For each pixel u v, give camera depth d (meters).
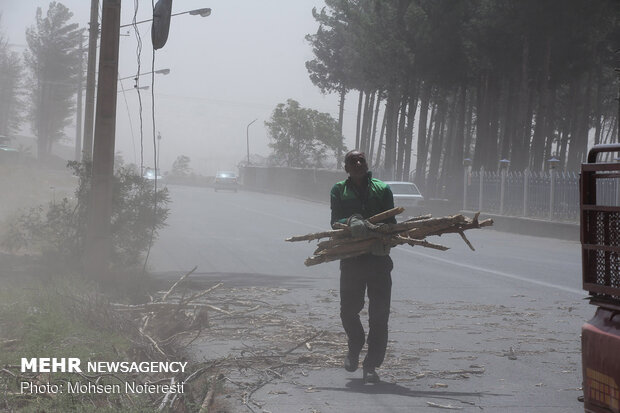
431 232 6.07
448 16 41.88
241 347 7.73
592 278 3.83
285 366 6.99
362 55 46.78
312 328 8.67
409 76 45.06
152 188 13.53
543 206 29.36
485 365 7.15
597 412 3.63
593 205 3.81
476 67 43.22
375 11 45.41
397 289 12.54
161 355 6.99
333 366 7.04
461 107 45.22
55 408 5.22
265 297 11.13
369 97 67.38
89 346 7.00
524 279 14.00
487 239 25.88
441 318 9.73
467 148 57.75
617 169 3.65
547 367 7.08
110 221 12.73
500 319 9.68
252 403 5.79
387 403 5.82
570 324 9.34
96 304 8.24
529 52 41.66
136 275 11.96
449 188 44.09
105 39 12.52
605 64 52.22
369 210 6.34
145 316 8.57
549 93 47.16
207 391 5.88
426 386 6.38
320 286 12.48
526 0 38.53
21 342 7.08
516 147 40.12
